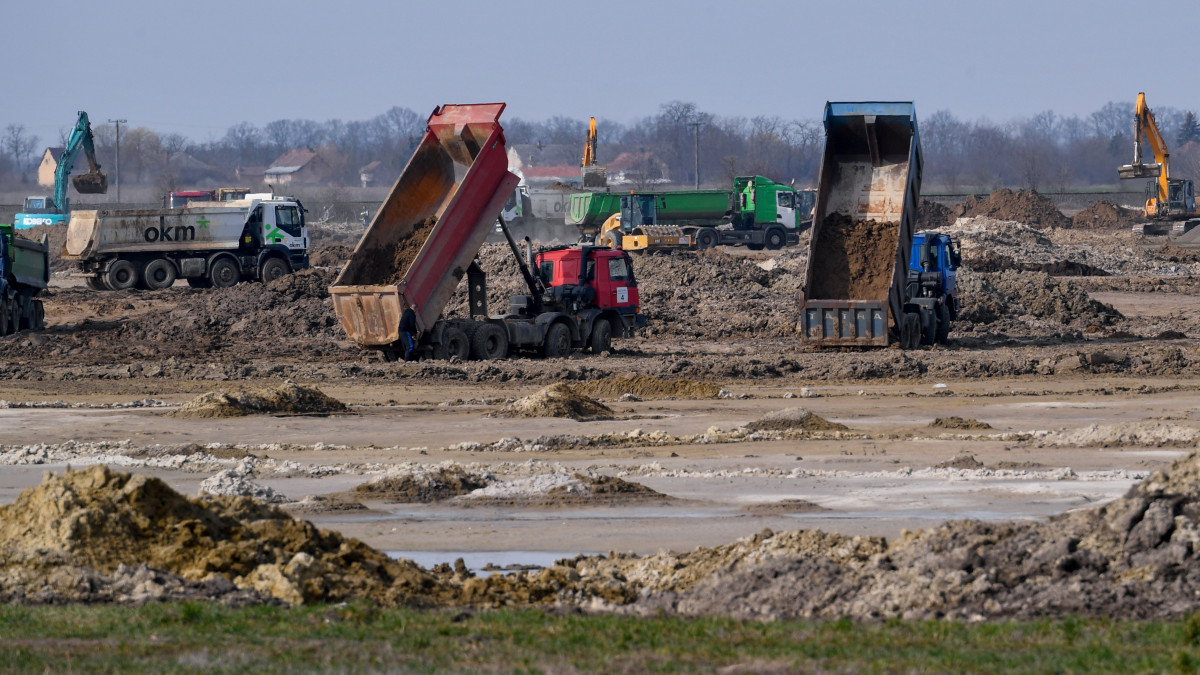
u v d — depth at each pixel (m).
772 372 115.44
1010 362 115.81
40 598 38.28
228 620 35.19
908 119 125.75
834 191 131.62
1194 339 148.00
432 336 120.06
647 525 53.97
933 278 139.62
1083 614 35.22
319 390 96.12
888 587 38.22
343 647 31.89
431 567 47.12
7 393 102.81
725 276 188.75
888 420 87.25
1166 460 67.69
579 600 40.91
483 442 78.12
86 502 43.19
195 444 75.62
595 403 92.56
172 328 154.88
